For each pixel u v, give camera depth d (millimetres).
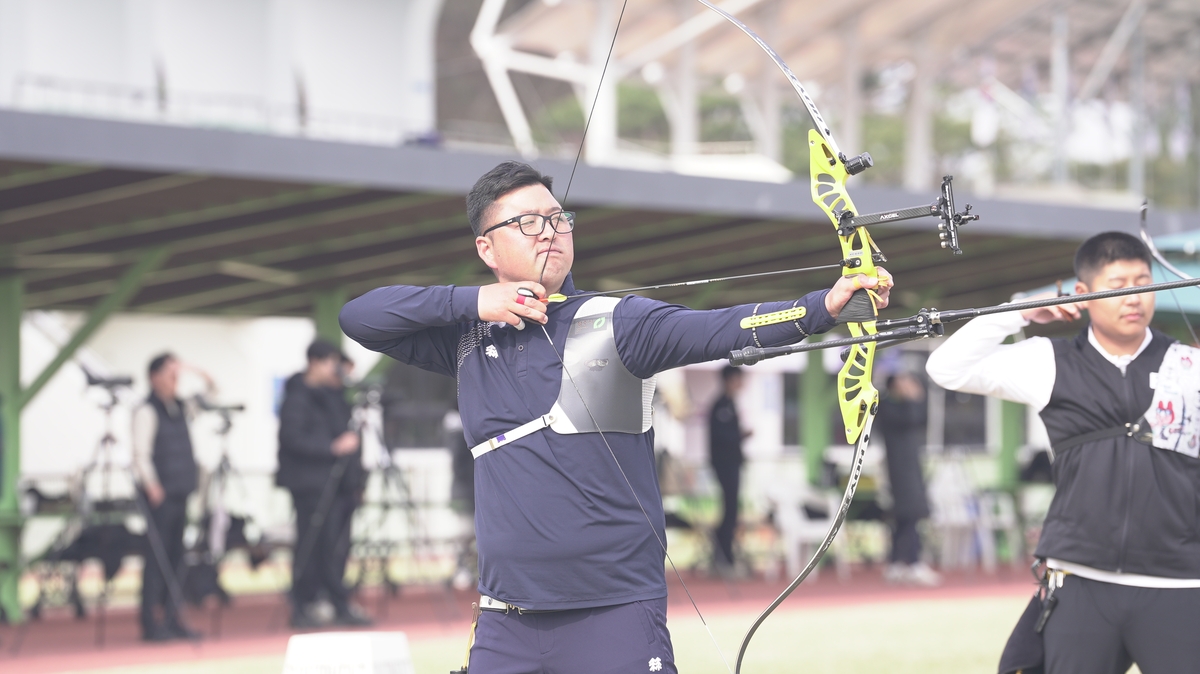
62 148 24109
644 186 31344
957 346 12289
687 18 55938
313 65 49719
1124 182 67750
